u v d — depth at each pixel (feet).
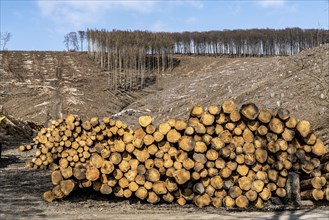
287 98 62.75
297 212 23.15
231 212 23.63
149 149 25.85
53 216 22.97
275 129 25.14
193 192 25.46
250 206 24.84
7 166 46.78
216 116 25.75
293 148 25.35
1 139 72.18
